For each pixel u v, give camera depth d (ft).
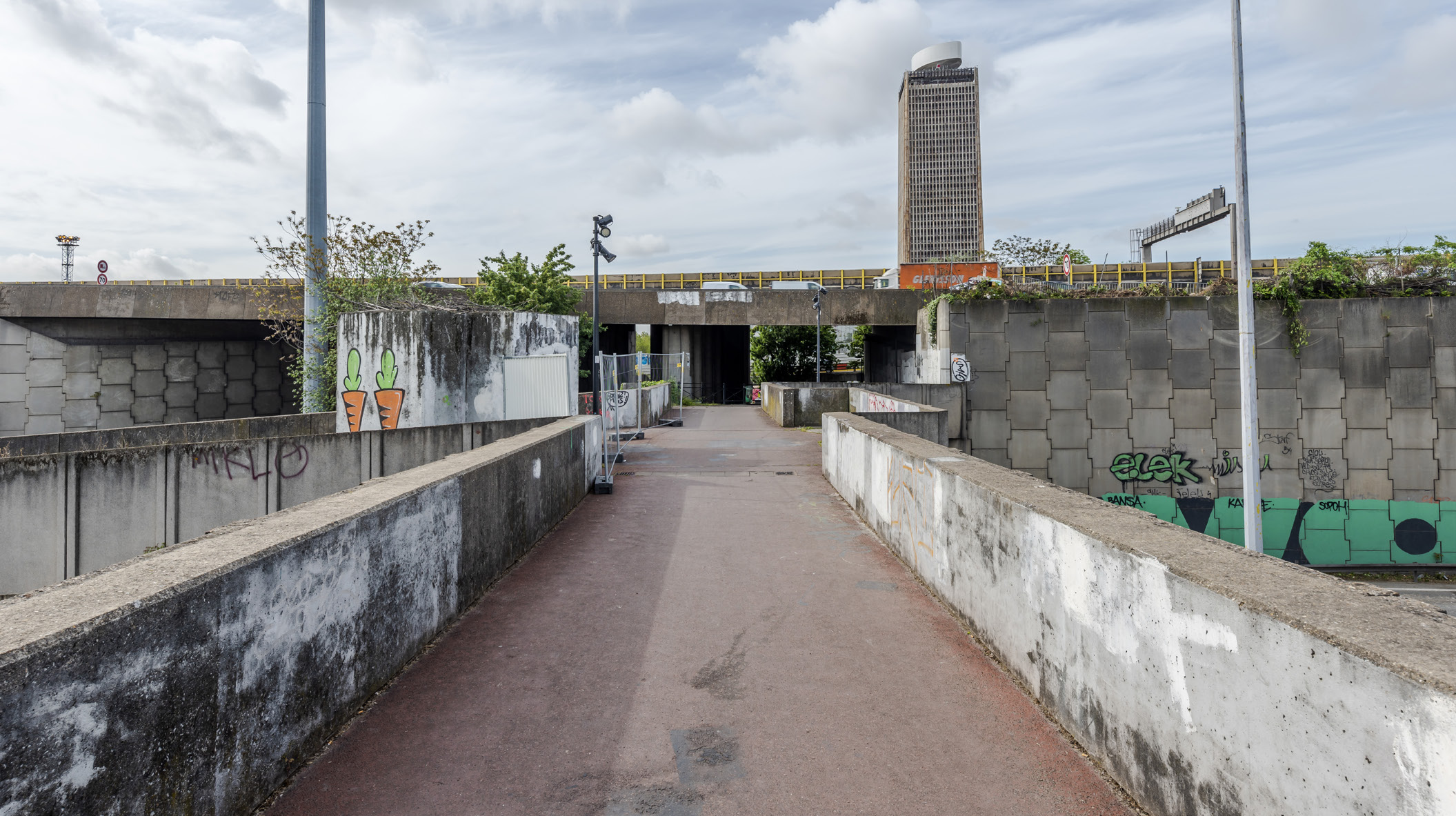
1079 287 69.15
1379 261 66.28
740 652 15.42
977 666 14.57
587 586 20.11
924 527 20.18
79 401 102.78
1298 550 65.51
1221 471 66.28
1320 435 65.00
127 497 39.99
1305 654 6.75
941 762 11.00
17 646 6.42
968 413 69.05
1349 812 6.24
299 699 10.79
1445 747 5.32
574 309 114.62
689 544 24.86
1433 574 63.87
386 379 49.16
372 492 14.52
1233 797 7.73
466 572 18.06
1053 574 12.15
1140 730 9.55
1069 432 68.33
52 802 6.71
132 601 7.72
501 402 50.90
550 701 13.09
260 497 41.09
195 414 111.55
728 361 161.17
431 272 74.54
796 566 22.12
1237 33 50.39
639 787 10.41
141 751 7.76
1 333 100.22
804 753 11.30
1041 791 10.20
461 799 10.11
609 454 50.62
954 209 522.88
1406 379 63.98
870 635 16.33
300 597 10.78
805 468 43.86
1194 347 66.54
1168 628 8.93
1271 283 66.64
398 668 14.19
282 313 82.69
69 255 176.45
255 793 9.73
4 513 39.29
